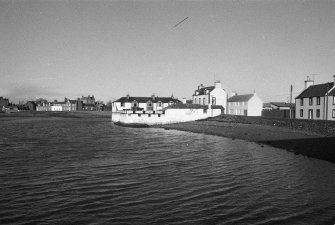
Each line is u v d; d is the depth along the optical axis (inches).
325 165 884.6
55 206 546.6
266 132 1823.3
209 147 1306.6
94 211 522.3
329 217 488.4
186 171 821.9
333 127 1628.9
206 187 662.5
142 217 494.9
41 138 1685.5
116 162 955.3
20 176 766.5
